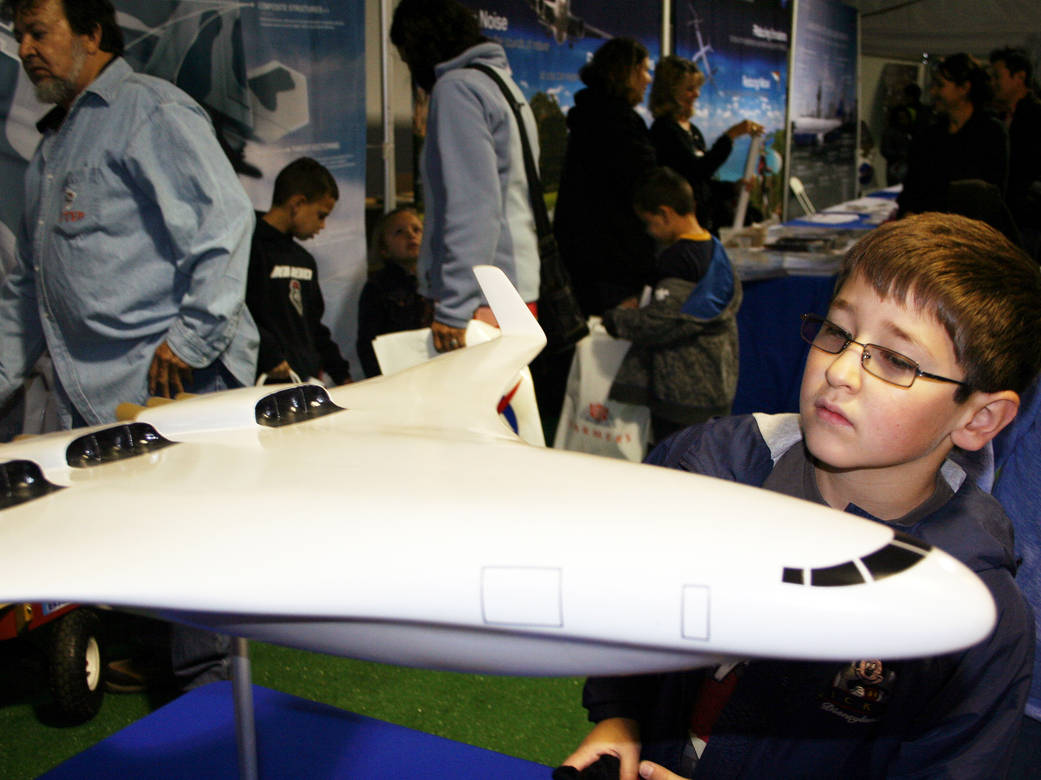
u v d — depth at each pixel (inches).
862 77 262.4
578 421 115.6
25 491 21.3
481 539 16.1
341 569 16.1
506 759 32.4
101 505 19.6
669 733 30.8
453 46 89.8
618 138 125.6
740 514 16.7
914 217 25.2
